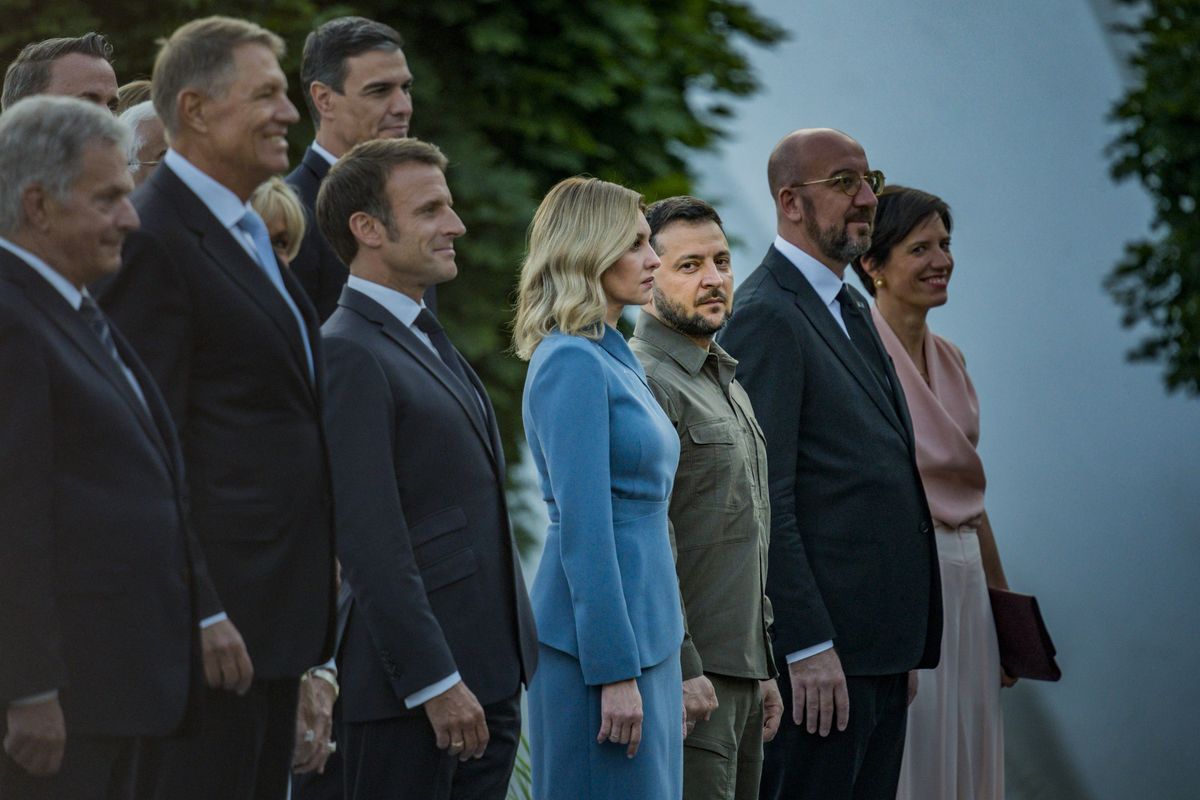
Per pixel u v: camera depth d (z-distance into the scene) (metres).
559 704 11.53
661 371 12.57
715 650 12.38
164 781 9.61
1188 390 37.28
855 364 13.91
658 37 36.22
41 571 8.19
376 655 10.66
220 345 9.58
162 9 28.44
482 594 10.82
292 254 10.98
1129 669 35.47
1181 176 37.31
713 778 12.39
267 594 9.66
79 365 8.59
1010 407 38.03
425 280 11.03
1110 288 38.50
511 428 30.77
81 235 8.63
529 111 32.38
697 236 12.66
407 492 10.68
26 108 8.68
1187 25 38.31
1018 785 33.09
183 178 9.74
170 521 8.80
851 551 13.61
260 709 9.80
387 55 13.25
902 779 15.29
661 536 11.75
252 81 9.72
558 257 11.76
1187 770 34.03
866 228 14.16
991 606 16.16
